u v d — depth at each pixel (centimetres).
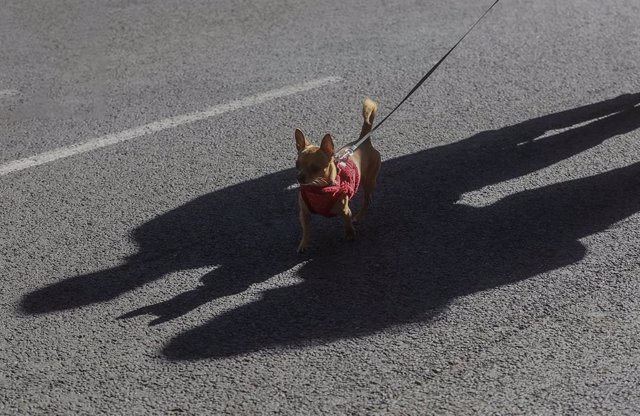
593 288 519
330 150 530
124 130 746
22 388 448
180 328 492
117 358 468
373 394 438
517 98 794
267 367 459
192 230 594
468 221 598
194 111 779
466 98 796
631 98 788
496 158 688
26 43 934
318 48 914
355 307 507
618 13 1001
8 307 514
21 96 814
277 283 533
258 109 782
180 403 435
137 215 615
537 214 605
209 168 682
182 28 973
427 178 659
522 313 498
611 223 590
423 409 427
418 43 923
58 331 492
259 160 693
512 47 909
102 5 1045
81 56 902
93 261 560
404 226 595
